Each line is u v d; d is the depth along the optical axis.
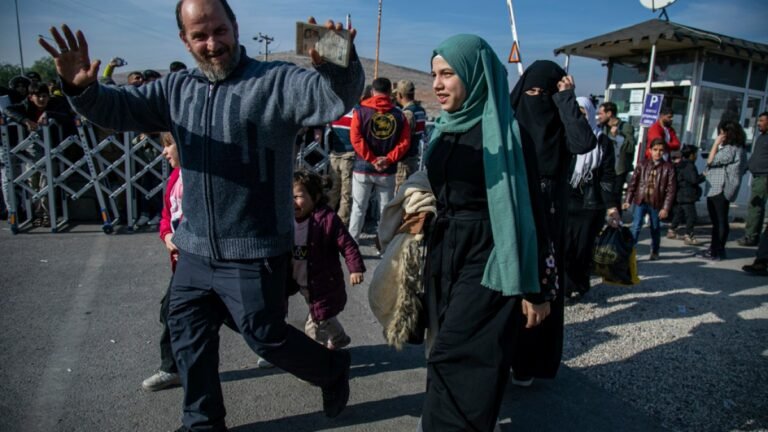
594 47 9.37
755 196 7.72
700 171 9.88
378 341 3.87
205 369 2.40
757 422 3.02
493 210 2.18
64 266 5.34
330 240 3.13
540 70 3.13
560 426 2.90
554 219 2.90
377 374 3.38
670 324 4.47
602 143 4.72
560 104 2.96
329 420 2.87
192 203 2.28
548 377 3.01
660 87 9.82
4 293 4.54
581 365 3.69
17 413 2.82
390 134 5.84
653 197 6.48
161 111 2.32
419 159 7.68
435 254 2.48
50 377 3.20
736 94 10.00
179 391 3.09
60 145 6.53
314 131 7.65
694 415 3.09
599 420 2.97
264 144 2.20
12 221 6.48
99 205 7.08
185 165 2.26
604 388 3.36
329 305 3.18
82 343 3.67
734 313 4.79
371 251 6.37
